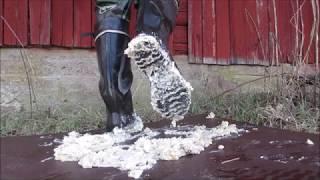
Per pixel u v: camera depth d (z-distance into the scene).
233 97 3.35
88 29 3.42
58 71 3.37
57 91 3.36
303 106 3.14
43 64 3.36
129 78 2.38
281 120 3.08
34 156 2.19
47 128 2.94
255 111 3.15
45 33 3.35
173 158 2.06
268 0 3.60
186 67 3.55
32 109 3.26
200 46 3.56
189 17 3.54
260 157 2.10
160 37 2.13
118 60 2.32
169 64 2.06
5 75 3.32
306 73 3.38
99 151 2.12
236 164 2.00
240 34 3.60
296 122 3.03
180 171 1.92
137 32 2.16
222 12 3.59
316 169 1.95
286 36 3.60
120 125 2.37
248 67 3.61
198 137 2.31
